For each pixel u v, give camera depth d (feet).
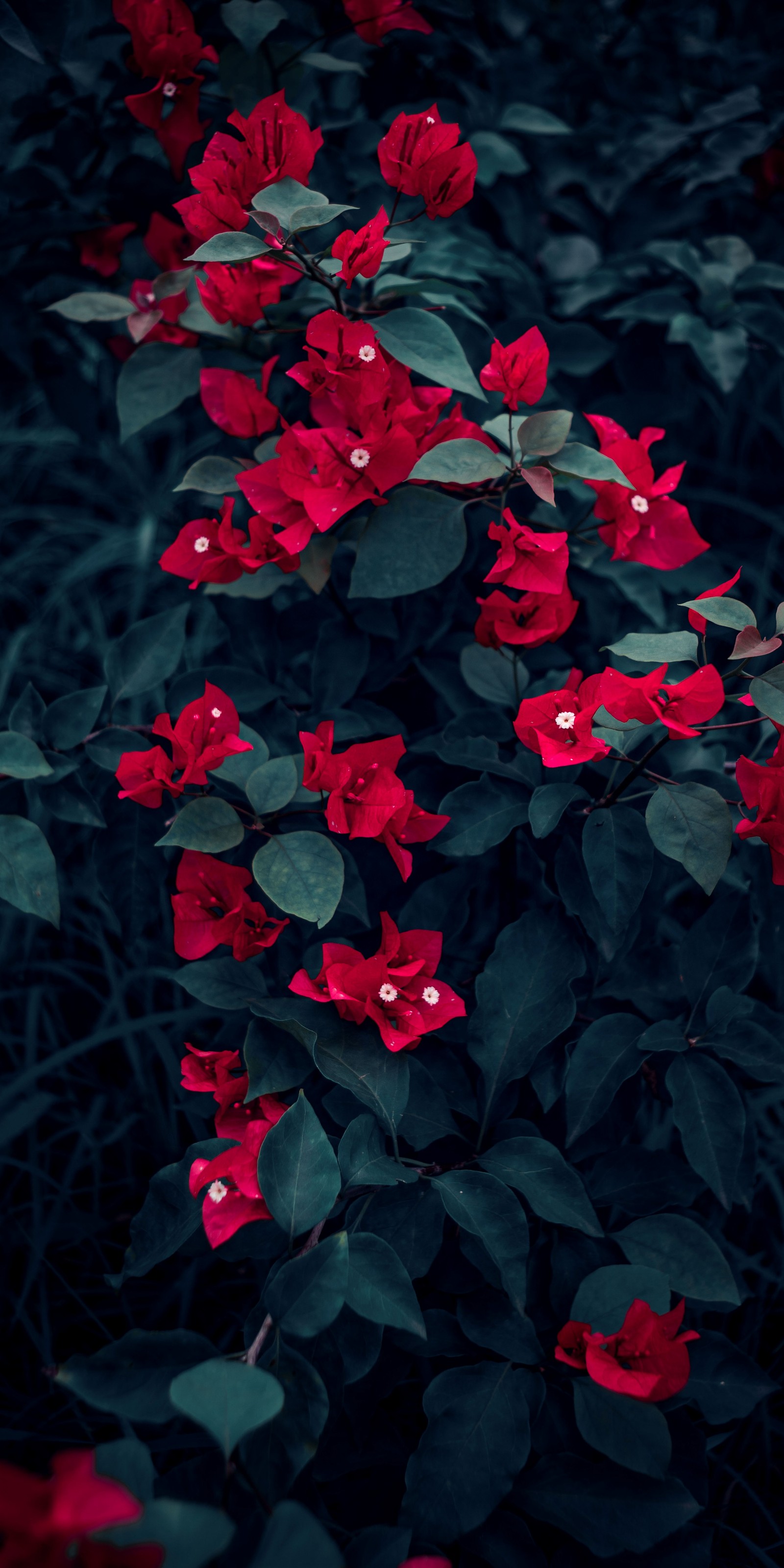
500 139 3.95
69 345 4.31
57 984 4.16
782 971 3.32
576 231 4.50
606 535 3.26
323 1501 3.16
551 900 3.21
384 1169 2.95
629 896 2.98
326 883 3.03
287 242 3.01
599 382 4.10
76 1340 3.62
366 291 3.48
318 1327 2.75
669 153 4.20
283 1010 3.03
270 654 3.50
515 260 4.01
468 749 3.21
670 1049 3.07
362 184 3.78
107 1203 3.81
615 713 2.90
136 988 4.07
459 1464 2.88
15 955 4.11
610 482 3.11
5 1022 4.07
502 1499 2.86
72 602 5.07
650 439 3.23
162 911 4.05
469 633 3.61
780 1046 3.06
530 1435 2.94
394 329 3.16
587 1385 2.93
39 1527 2.31
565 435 3.05
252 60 3.53
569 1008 3.10
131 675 3.37
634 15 4.56
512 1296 2.88
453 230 3.83
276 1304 2.79
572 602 3.19
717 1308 3.37
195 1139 3.86
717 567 3.79
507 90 4.25
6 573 5.19
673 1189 3.14
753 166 4.14
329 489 3.05
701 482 4.74
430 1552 2.82
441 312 3.67
